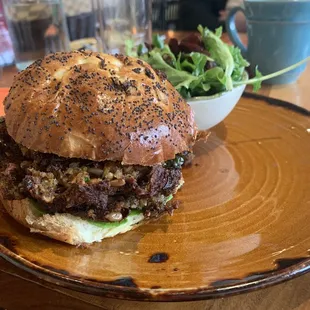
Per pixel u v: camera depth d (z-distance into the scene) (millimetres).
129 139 163
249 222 180
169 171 182
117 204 170
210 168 222
